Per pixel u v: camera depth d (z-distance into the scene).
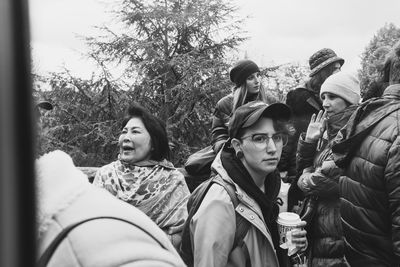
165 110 18.91
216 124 4.48
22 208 0.73
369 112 2.52
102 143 18.66
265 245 2.22
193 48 21.05
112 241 0.85
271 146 2.27
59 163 0.95
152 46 20.25
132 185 3.42
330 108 3.25
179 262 0.89
